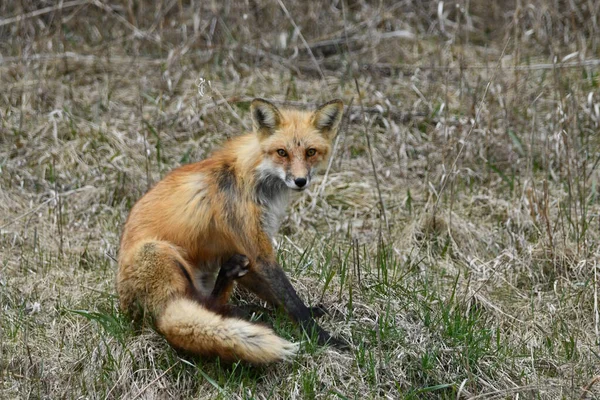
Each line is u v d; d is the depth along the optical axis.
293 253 10.94
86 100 15.02
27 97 14.70
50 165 13.02
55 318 9.56
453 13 18.83
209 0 17.45
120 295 8.91
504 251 11.24
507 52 17.06
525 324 9.80
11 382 8.50
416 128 14.47
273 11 17.59
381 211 11.89
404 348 8.90
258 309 9.59
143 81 15.57
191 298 8.43
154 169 13.30
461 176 13.20
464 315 9.77
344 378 8.54
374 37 17.36
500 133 13.83
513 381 8.77
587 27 17.67
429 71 16.33
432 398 8.52
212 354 8.16
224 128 14.09
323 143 9.45
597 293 10.20
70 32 17.62
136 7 18.38
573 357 9.17
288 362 8.65
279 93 15.52
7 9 17.73
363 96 15.30
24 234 11.58
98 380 8.57
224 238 9.06
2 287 10.04
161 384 8.48
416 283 10.39
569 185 11.38
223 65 16.19
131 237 9.07
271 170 9.12
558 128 13.30
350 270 10.50
